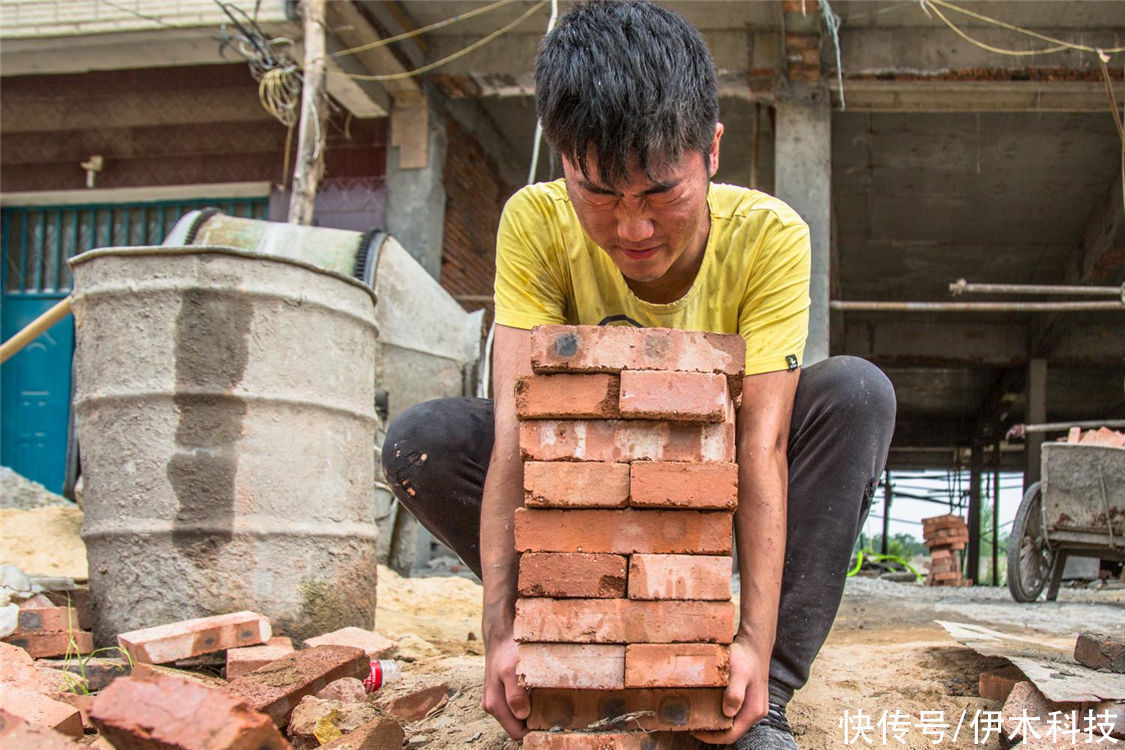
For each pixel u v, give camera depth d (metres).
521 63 9.21
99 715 1.33
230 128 9.42
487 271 11.07
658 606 1.66
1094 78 8.62
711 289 2.09
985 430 19.77
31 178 9.64
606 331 1.69
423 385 6.53
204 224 6.09
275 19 8.16
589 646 1.66
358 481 3.35
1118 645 2.47
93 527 3.07
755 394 1.98
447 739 2.13
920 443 20.92
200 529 2.99
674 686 1.66
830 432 2.05
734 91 8.95
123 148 9.56
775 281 2.05
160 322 3.05
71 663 2.59
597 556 1.67
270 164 9.35
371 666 2.49
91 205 9.84
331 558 3.19
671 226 1.73
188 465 3.01
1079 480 6.49
